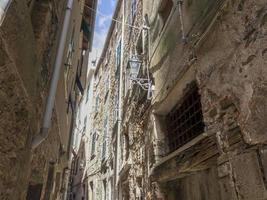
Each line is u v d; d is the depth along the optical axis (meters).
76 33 6.73
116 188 7.86
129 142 6.70
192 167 2.82
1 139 1.70
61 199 9.70
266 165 1.65
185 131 3.59
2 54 1.53
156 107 4.39
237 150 1.97
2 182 1.73
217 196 2.63
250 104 1.87
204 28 2.80
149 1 5.76
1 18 1.40
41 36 2.45
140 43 6.54
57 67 3.19
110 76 12.14
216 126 2.34
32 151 2.56
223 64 2.31
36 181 3.18
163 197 3.85
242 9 2.08
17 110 1.92
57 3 3.14
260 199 1.66
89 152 15.52
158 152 4.17
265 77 1.74
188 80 3.32
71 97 7.97
